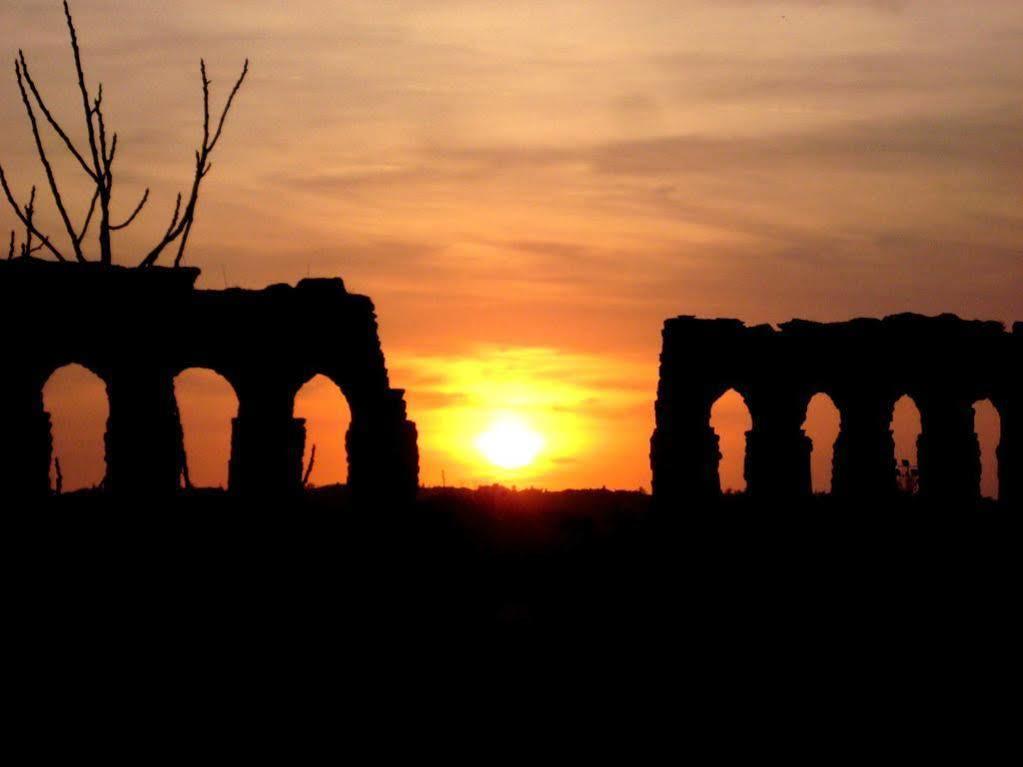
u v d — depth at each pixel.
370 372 45.84
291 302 44.97
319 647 34.25
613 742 30.34
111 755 28.03
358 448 45.59
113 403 41.31
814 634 37.09
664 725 31.23
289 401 45.00
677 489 50.22
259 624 35.28
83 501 42.59
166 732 29.17
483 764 29.09
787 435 51.59
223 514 42.84
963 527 49.34
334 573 40.09
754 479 51.50
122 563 38.31
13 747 28.05
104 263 40.75
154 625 34.50
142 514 41.06
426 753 29.34
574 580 41.47
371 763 28.72
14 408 40.75
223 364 44.47
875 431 52.03
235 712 30.28
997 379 53.47
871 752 30.33
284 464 44.59
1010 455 53.41
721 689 33.22
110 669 31.86
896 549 46.38
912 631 37.53
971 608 39.69
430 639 35.44
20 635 33.25
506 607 38.38
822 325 52.03
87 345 41.53
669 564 43.59
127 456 41.28
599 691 32.84
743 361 51.38
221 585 37.78
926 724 31.72
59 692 30.55
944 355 52.59
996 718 32.06
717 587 41.25
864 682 33.91
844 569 43.72
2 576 36.81
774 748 30.34
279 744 29.09
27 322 40.78
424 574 40.97
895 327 52.31
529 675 33.50
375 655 34.06
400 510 45.81
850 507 51.25
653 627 37.22
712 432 50.94
